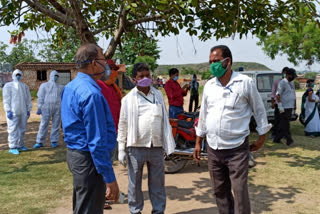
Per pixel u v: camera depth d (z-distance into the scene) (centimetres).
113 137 252
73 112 238
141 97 362
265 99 902
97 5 743
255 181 525
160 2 514
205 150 562
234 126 309
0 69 3466
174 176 566
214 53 311
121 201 432
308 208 419
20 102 732
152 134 354
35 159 677
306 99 902
